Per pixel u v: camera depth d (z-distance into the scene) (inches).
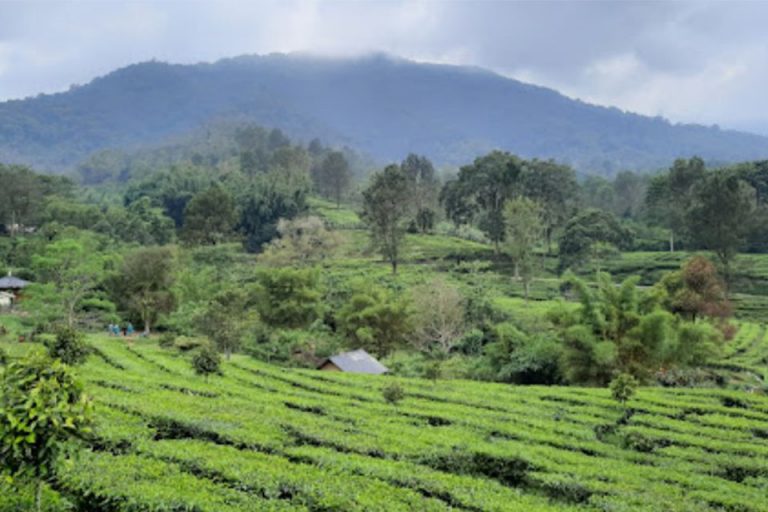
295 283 2891.2
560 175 5118.1
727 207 3681.1
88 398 557.9
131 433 886.4
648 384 1984.5
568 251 4303.6
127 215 5339.6
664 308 2434.8
